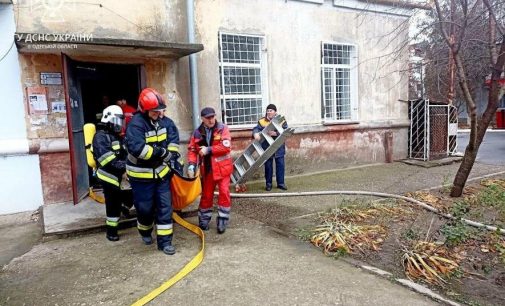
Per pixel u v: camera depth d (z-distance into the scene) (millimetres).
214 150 4422
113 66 6539
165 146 3959
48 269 3631
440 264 3705
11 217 5387
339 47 9305
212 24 7184
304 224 4945
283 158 7059
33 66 5551
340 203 5941
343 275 3453
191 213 5328
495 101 5867
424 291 3154
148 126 3820
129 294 3107
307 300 2986
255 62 7934
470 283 3477
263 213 5520
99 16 5891
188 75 6895
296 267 3617
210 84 7250
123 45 5293
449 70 9516
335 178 8164
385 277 3420
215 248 4117
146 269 3582
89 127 4457
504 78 6094
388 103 10344
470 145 6098
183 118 6895
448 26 6469
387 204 5762
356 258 3869
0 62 5328
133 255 3939
